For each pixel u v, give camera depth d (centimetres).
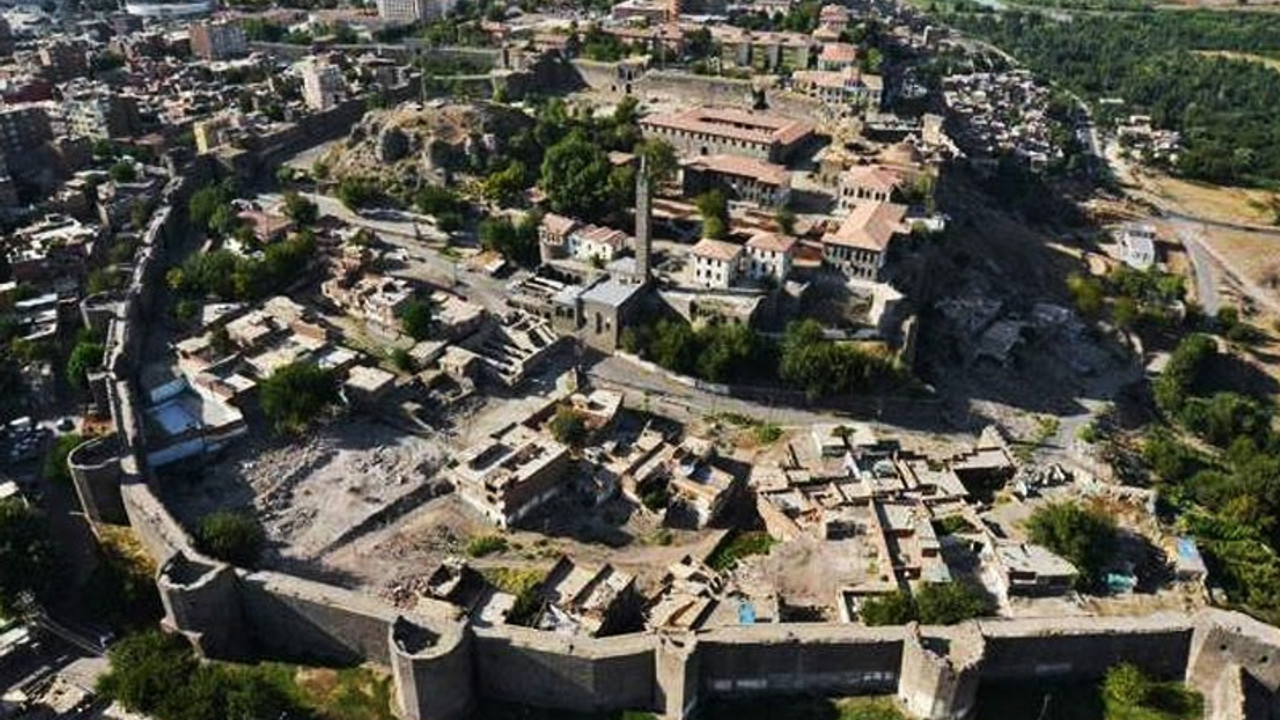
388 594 13575
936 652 11050
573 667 11156
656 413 18538
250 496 15462
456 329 19762
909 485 15675
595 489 15912
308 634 12250
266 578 12338
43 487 15288
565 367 19775
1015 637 11331
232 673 11744
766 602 13012
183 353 18088
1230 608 12850
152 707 11131
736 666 11331
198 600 11850
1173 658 11619
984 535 14038
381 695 11638
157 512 13550
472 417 17962
